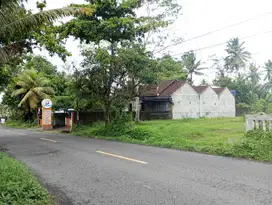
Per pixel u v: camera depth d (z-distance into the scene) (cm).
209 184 545
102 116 2686
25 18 797
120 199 471
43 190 512
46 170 718
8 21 807
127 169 698
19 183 515
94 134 1734
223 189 509
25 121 3816
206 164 742
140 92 2109
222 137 1319
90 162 808
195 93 3781
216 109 4041
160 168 698
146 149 1055
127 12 1738
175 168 695
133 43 1703
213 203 438
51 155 961
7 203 429
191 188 521
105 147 1139
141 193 500
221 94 4150
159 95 3597
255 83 5341
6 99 3925
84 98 1877
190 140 1223
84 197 489
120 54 1641
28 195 474
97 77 1706
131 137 1444
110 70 1711
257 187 518
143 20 1741
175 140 1214
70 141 1423
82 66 1745
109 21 1585
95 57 1677
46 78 3641
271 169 670
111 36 1655
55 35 1578
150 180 586
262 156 810
